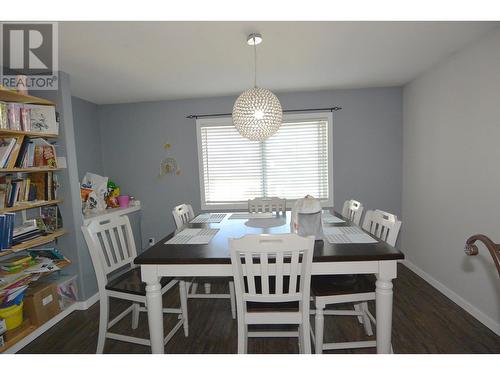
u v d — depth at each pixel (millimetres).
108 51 2010
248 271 1327
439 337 1869
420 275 2883
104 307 1693
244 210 3480
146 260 1409
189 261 1393
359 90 3260
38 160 2203
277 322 1394
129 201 3447
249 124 1821
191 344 1895
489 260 1955
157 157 3533
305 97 3303
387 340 1419
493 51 1865
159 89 2994
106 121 3549
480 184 2023
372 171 3322
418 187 2910
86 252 2518
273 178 3447
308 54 2188
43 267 2092
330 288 1572
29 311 2039
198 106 3426
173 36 1814
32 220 2201
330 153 3326
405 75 2805
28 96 2031
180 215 2410
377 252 1381
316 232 1579
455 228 2320
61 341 1972
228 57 2193
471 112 2094
